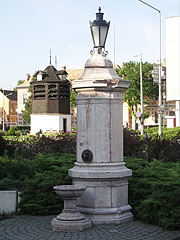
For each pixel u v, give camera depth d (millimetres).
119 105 8852
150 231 7941
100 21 9141
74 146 16828
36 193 9836
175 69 41625
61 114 44562
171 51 41531
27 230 8094
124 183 8820
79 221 8023
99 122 8656
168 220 8008
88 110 8727
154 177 9422
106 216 8477
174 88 41781
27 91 86188
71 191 7961
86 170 8594
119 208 8617
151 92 67062
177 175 8703
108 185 8547
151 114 70062
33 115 45375
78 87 8781
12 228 8273
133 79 65750
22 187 10586
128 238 7441
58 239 7406
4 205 9789
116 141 8750
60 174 10039
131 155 14883
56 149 16656
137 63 67438
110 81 8633
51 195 9703
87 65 8992
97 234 7719
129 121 72500
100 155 8633
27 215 9609
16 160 11898
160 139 15523
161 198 8438
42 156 11766
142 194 9258
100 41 9164
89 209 8539
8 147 16062
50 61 46750
